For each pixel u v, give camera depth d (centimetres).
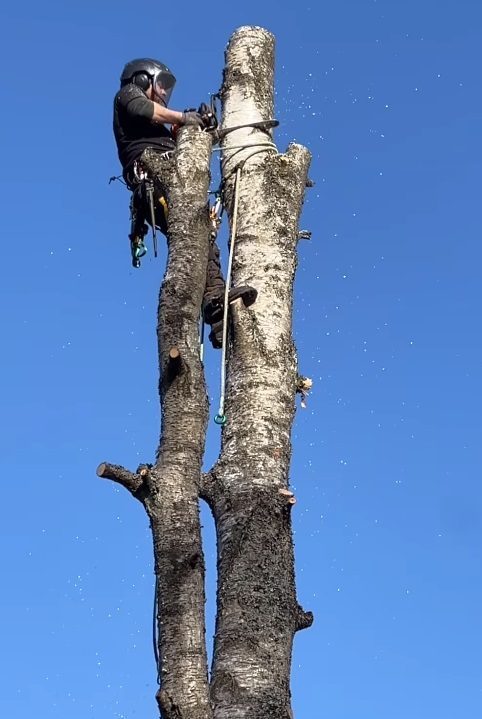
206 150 599
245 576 542
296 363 621
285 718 509
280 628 532
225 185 680
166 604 466
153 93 779
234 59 719
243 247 648
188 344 527
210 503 576
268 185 664
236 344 616
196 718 445
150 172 598
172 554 475
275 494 568
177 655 456
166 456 500
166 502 487
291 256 650
